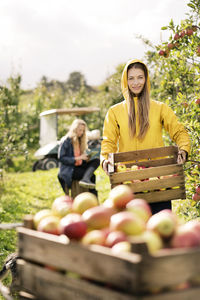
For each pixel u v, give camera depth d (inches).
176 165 129.3
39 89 1059.3
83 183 273.7
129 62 145.1
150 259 57.9
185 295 60.6
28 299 76.2
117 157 129.3
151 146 142.9
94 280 64.7
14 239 231.6
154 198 127.2
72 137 283.4
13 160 722.8
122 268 58.7
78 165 282.4
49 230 77.9
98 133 374.9
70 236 73.7
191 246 67.4
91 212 78.6
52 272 71.3
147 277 57.4
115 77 421.1
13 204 348.5
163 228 69.9
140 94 146.1
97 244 70.9
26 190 433.1
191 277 61.1
